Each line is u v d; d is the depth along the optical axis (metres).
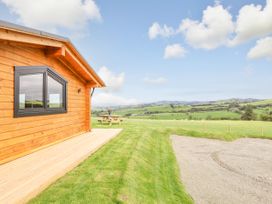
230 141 17.62
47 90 7.14
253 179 8.30
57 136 8.05
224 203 6.11
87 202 3.86
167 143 14.36
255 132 22.00
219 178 8.30
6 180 4.10
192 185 7.40
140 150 8.90
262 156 12.38
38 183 3.98
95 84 11.13
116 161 6.61
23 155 5.95
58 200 3.79
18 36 5.07
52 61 7.59
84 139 9.16
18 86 5.69
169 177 7.43
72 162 5.49
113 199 4.10
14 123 5.57
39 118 6.75
